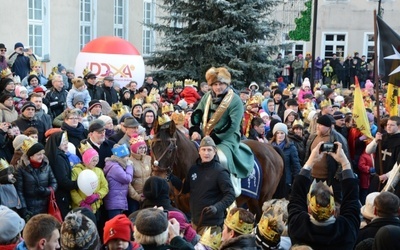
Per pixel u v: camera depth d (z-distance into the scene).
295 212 4.61
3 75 12.91
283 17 32.44
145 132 9.55
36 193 7.02
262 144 8.70
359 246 4.50
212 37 19.16
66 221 3.82
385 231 4.04
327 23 37.12
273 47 20.14
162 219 4.21
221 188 6.58
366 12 36.69
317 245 4.48
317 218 4.46
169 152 6.89
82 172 7.38
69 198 7.48
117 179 7.71
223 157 7.40
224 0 19.27
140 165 8.06
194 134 7.85
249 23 19.66
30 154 7.02
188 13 19.88
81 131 8.76
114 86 14.36
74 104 11.35
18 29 18.03
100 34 23.36
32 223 4.05
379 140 9.13
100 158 8.19
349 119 11.02
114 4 24.19
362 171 10.70
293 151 10.02
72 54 20.97
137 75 15.65
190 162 7.20
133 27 25.44
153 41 27.23
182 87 17.28
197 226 6.68
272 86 17.97
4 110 9.90
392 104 9.80
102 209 7.90
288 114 12.18
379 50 9.16
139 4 25.73
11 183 6.75
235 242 4.29
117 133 9.10
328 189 4.52
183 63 20.12
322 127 9.21
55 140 7.50
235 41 19.86
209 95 7.76
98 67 15.21
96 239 3.87
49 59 19.75
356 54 32.19
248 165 7.83
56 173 7.37
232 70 18.91
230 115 7.52
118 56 15.38
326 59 36.78
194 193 6.71
